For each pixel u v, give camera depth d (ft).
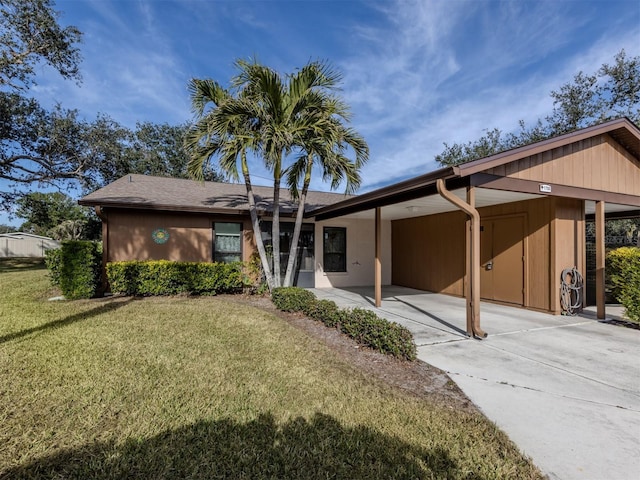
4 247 83.76
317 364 12.42
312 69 23.45
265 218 34.06
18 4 45.44
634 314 18.94
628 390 10.72
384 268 40.57
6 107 50.01
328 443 7.62
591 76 50.14
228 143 22.36
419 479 6.61
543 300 23.12
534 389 10.78
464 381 11.37
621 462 7.16
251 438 7.77
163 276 26.43
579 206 23.79
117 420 8.34
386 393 10.24
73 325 17.03
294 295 21.54
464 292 29.73
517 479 6.64
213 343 14.58
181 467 6.72
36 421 8.17
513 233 25.48
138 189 34.09
